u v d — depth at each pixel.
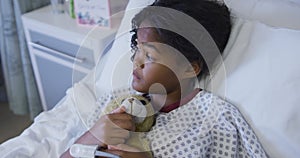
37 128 1.19
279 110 0.94
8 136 2.06
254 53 1.01
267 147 0.96
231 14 1.14
